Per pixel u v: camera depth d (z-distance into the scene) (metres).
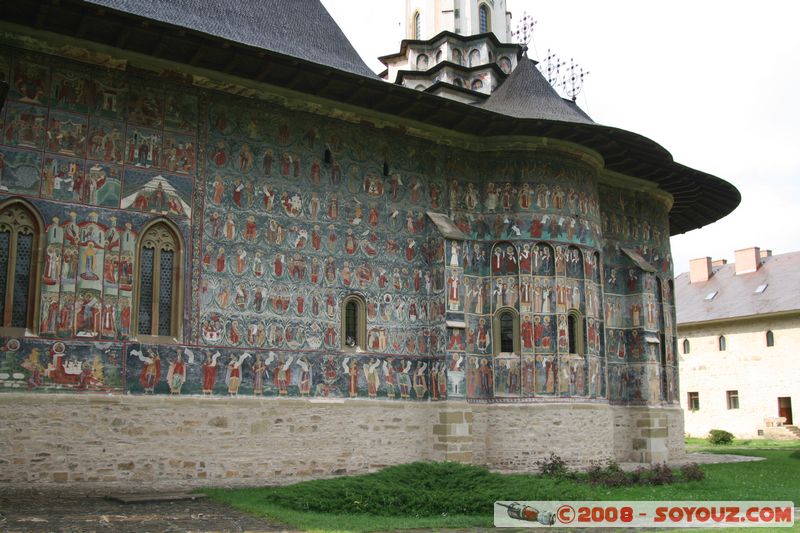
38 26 17.67
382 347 21.66
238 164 20.14
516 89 26.22
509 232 23.94
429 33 34.97
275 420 19.48
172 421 18.08
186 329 18.69
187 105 19.62
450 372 21.81
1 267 16.95
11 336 16.66
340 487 15.90
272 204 20.50
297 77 20.45
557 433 22.73
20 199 17.20
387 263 22.22
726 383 54.50
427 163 23.62
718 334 55.47
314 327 20.61
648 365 26.72
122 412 17.52
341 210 21.66
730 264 60.97
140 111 18.95
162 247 18.88
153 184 18.83
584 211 24.92
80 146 18.08
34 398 16.59
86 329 17.47
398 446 21.34
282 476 19.33
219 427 18.66
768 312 51.78
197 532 12.53
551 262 23.83
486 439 22.89
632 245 28.56
